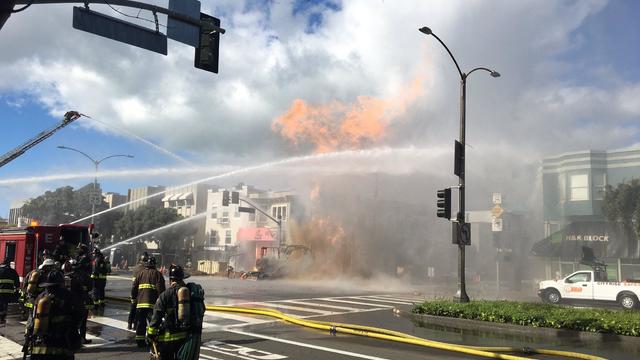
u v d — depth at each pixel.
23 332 10.16
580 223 30.44
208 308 14.47
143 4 9.00
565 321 10.88
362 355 8.50
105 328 10.71
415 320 13.05
